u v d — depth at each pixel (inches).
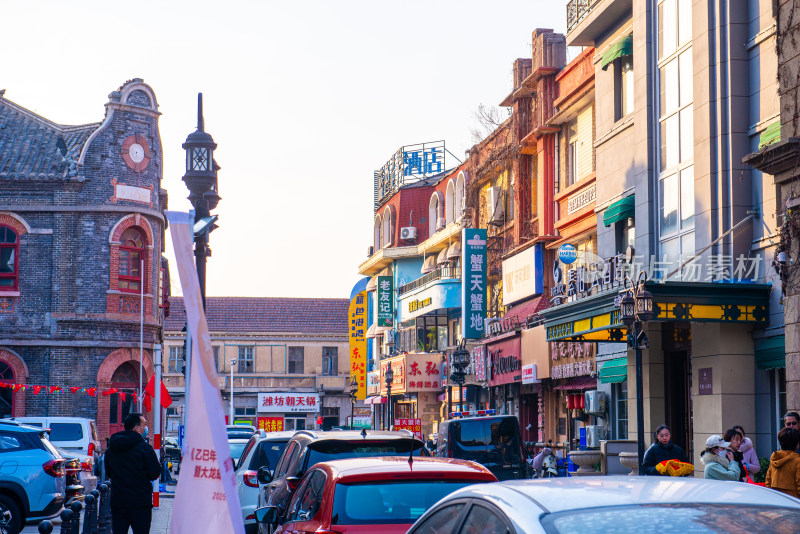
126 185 1454.2
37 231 1422.2
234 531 231.1
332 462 315.0
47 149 1472.7
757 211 742.5
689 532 145.8
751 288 714.2
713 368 739.4
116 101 1460.4
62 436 942.4
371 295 2404.0
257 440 611.5
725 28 766.5
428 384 1854.1
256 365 2979.8
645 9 894.4
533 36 1306.6
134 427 462.3
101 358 1417.3
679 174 834.2
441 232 1893.5
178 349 2930.6
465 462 308.8
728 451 470.6
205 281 604.4
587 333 878.4
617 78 1002.1
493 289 1536.7
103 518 594.2
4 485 641.6
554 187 1261.1
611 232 995.3
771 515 153.3
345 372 3016.7
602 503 159.8
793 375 625.0
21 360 1395.2
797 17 629.9
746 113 757.9
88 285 1418.6
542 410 1264.8
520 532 153.5
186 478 233.9
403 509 283.0
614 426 1021.8
